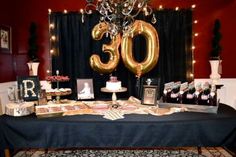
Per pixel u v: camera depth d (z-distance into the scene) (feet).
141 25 9.87
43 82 13.35
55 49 12.91
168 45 12.79
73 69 12.92
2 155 7.00
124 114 7.38
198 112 7.43
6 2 12.46
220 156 9.79
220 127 6.61
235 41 13.17
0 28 11.74
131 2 7.72
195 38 13.26
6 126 6.94
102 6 8.11
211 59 12.26
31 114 7.54
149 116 7.12
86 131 6.72
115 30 8.27
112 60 10.26
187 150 10.50
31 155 10.19
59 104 8.49
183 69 12.92
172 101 8.11
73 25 12.79
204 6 13.16
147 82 8.78
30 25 12.71
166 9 12.69
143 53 12.75
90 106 8.38
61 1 13.12
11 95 8.10
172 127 6.58
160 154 10.11
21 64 13.47
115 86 9.13
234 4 13.11
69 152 10.46
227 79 13.26
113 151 10.52
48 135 6.80
